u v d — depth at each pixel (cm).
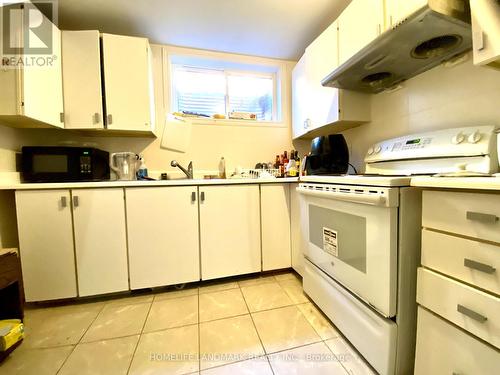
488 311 62
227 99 236
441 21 91
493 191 61
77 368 99
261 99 249
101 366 100
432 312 77
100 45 168
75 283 145
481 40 77
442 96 122
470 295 66
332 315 120
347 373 94
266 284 172
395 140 138
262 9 165
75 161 161
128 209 150
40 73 144
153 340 115
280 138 237
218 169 219
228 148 222
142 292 162
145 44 175
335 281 120
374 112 166
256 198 175
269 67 237
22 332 112
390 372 87
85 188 144
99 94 165
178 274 160
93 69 164
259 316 133
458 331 69
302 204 149
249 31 190
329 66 161
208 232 165
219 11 166
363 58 117
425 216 79
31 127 162
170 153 208
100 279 148
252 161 229
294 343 111
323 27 186
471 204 65
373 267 92
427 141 117
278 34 195
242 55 226
